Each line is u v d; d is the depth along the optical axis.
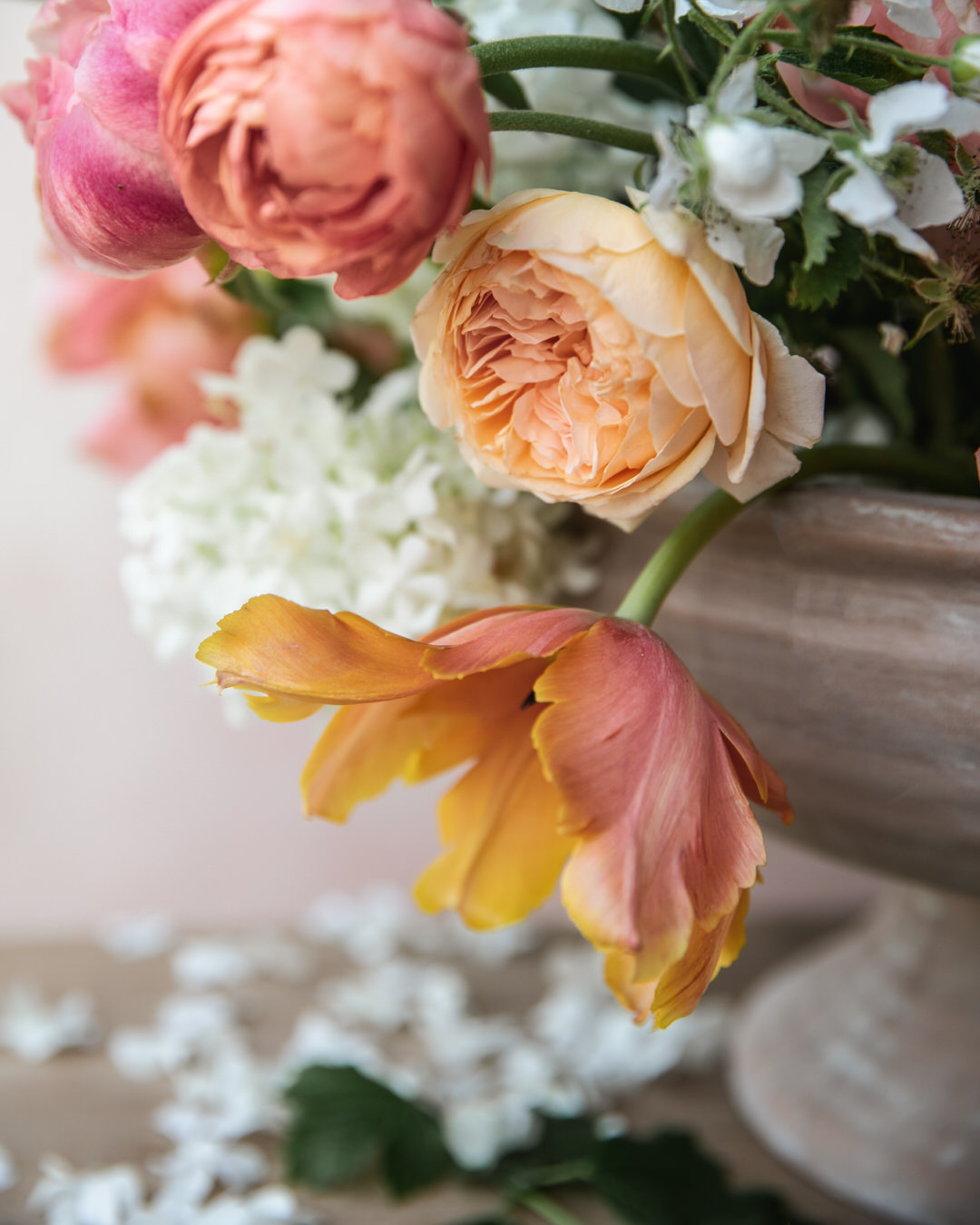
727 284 0.47
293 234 0.45
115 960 0.86
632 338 0.48
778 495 0.51
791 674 0.52
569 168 0.61
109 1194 0.60
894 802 0.52
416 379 0.62
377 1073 0.72
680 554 0.51
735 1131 0.68
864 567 0.50
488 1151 0.64
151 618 0.62
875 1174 0.62
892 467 0.54
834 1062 0.67
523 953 0.90
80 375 0.73
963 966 0.65
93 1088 0.69
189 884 1.15
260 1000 0.81
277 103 0.43
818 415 0.49
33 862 1.14
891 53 0.47
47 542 1.10
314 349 0.61
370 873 1.15
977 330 0.55
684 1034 0.76
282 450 0.60
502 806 0.53
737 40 0.47
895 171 0.48
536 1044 0.76
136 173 0.47
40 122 0.50
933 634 0.50
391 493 0.58
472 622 0.49
